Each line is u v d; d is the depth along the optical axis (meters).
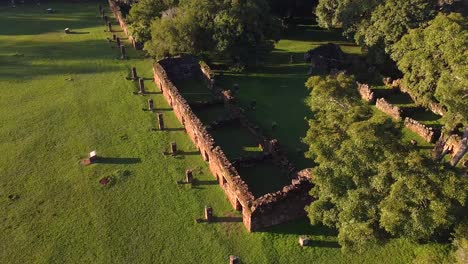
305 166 35.88
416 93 38.44
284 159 35.31
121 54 58.06
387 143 21.06
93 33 66.75
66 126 41.84
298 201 29.52
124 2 75.06
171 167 35.97
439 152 31.81
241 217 30.81
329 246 28.31
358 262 27.25
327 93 28.16
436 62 33.09
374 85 49.47
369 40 48.31
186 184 34.03
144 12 57.78
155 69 48.66
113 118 43.19
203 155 36.59
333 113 24.92
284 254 27.88
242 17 50.31
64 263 27.59
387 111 43.59
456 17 34.53
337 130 23.91
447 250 26.92
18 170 35.91
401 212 20.22
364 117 23.86
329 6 56.50
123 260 27.77
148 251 28.38
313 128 25.02
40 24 71.31
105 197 32.88
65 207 32.00
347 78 29.80
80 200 32.62
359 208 22.23
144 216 31.08
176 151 37.62
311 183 29.14
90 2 83.88
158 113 43.12
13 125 41.97
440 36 32.38
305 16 74.56
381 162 20.98
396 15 44.84
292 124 42.19
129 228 30.11
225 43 49.75
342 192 23.50
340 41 64.62
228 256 27.86
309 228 29.64
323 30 69.50
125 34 65.88
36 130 41.19
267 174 34.88
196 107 44.50
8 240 29.28
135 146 38.75
